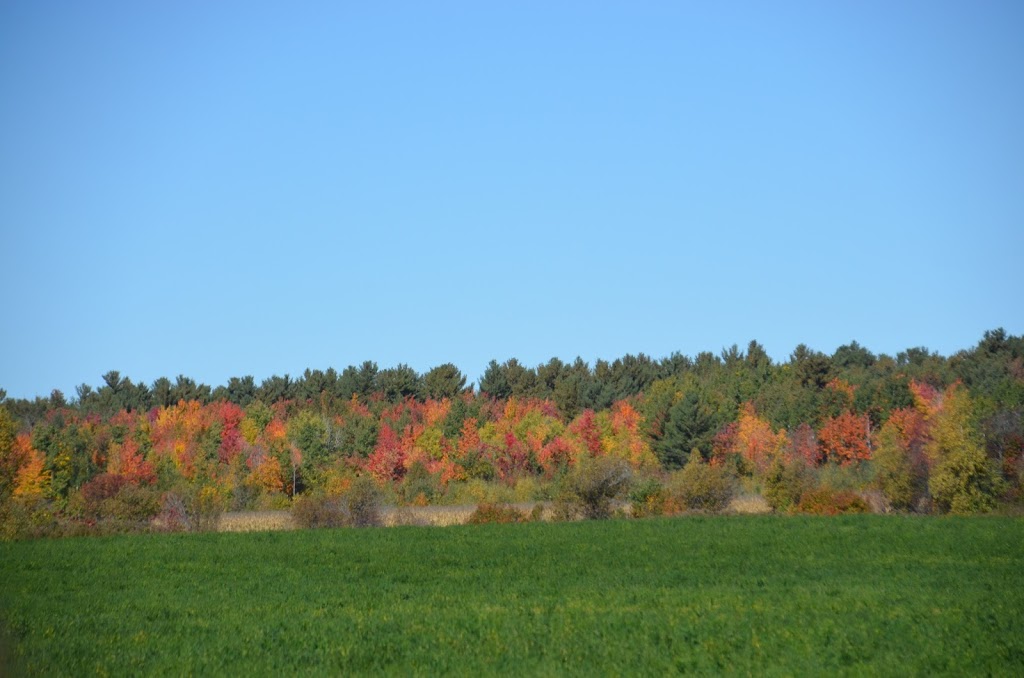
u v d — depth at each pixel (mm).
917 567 37000
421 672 22578
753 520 53188
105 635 26781
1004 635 25016
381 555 42625
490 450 88312
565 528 51125
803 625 26219
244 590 34250
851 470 76438
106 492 61781
